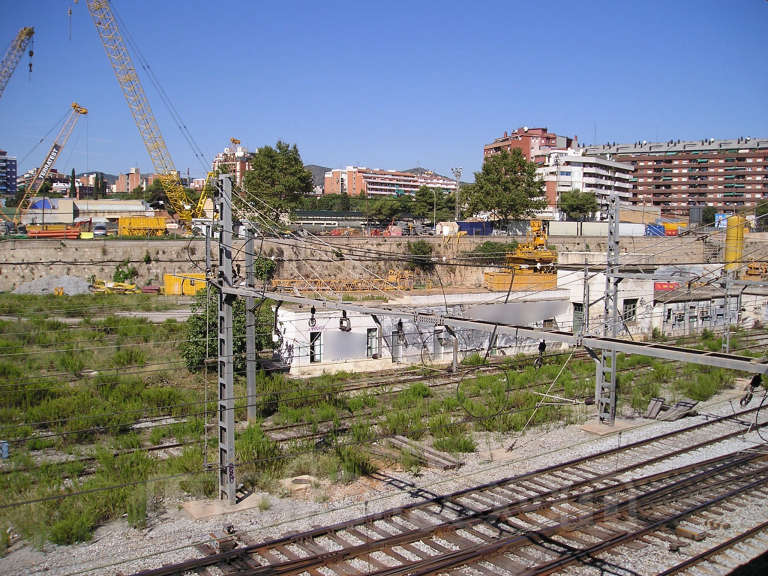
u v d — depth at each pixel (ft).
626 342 34.83
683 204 458.91
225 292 49.03
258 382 81.30
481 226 257.55
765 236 169.58
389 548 39.88
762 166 430.20
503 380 86.38
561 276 118.11
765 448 63.05
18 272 157.48
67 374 84.58
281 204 221.05
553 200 382.83
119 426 62.75
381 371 94.02
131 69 208.44
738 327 129.39
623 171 459.73
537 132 481.05
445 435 63.31
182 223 221.46
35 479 50.26
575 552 39.83
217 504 47.44
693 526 44.86
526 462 57.98
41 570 36.96
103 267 166.81
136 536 41.98
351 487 51.42
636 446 63.31
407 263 192.75
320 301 43.11
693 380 90.58
